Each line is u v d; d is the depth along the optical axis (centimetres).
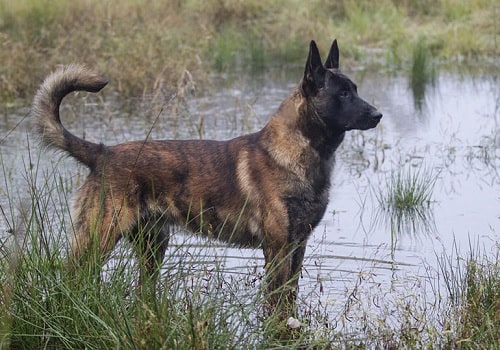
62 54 1502
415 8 2047
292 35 1839
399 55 1797
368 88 1532
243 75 1648
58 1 1805
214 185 666
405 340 566
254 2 2003
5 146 1103
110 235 648
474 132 1228
